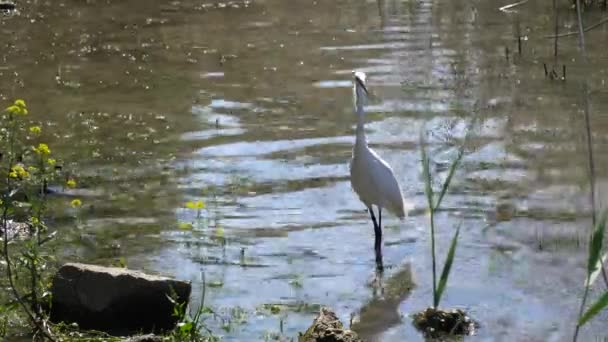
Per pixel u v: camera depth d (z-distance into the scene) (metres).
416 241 12.31
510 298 10.71
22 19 25.53
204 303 10.55
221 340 9.68
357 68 20.44
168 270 11.40
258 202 13.56
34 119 17.36
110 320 10.02
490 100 17.94
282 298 10.74
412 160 15.05
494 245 12.09
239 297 10.74
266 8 26.83
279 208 13.37
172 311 10.08
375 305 10.60
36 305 9.89
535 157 15.06
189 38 23.45
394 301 10.71
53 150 15.71
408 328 10.08
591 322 10.14
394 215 12.66
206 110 17.84
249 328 9.96
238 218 13.02
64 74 20.42
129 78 20.11
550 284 11.00
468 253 11.91
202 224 12.81
